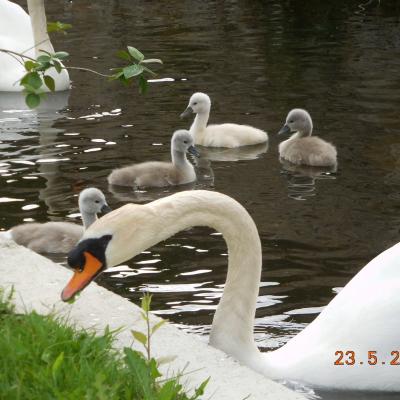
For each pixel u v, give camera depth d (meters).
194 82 17.27
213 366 5.89
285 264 9.73
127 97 16.55
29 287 6.72
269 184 12.48
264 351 7.87
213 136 14.48
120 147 13.86
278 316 8.57
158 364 5.47
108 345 5.81
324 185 12.34
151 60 7.46
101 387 4.91
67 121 15.16
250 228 6.54
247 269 6.64
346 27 21.64
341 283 9.27
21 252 7.23
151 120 15.20
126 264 9.71
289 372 6.84
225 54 19.23
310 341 7.04
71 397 5.02
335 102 15.91
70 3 24.77
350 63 18.39
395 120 14.88
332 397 6.86
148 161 13.20
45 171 12.72
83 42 20.48
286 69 18.03
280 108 15.77
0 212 11.30
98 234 5.86
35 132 14.52
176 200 6.21
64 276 6.89
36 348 5.70
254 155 13.95
